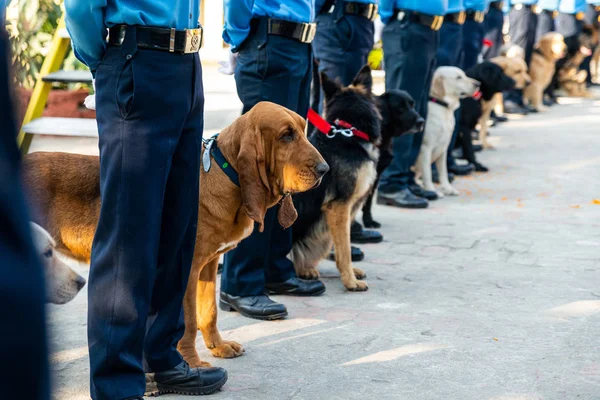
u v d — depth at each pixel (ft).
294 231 13.34
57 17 21.20
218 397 8.52
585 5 43.57
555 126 33.94
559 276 13.83
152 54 7.25
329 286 13.38
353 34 16.19
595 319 11.39
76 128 16.55
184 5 7.42
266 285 12.75
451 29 22.41
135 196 7.32
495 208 19.72
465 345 10.28
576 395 8.59
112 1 7.16
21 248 1.98
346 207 13.00
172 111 7.45
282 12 10.96
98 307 7.45
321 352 10.02
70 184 9.04
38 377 1.98
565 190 21.88
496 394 8.63
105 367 7.43
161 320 8.27
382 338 10.58
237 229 9.21
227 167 8.95
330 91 13.82
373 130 13.29
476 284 13.35
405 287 13.21
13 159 2.00
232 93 32.32
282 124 8.81
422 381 9.02
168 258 8.10
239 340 10.48
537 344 10.31
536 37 41.98
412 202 19.77
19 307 1.93
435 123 20.77
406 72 18.83
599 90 48.37
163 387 8.46
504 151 28.22
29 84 20.63
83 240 9.14
